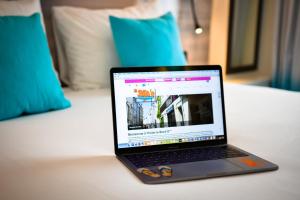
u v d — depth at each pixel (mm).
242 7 2990
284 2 2824
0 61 1382
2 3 1671
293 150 1094
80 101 1711
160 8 2385
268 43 3285
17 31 1461
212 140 1120
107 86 2049
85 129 1281
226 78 2893
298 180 878
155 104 1085
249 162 962
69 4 2125
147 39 1930
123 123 1043
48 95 1492
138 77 1083
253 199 781
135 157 1000
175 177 862
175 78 1120
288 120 1423
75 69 1983
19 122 1373
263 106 1636
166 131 1082
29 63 1451
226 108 1592
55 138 1183
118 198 776
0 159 1003
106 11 2121
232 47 3006
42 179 873
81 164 964
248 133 1257
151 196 785
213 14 2846
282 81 2912
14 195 792
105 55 2006
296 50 2766
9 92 1382
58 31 2023
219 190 818
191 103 1121
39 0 1918
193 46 2871
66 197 782
